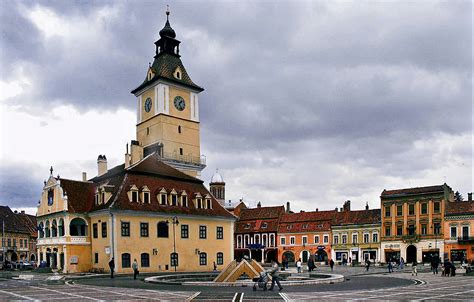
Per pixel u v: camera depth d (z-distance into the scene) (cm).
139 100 9212
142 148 8356
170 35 9112
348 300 2441
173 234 6725
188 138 8881
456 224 9138
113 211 6103
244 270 3928
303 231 11225
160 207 6700
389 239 9912
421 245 9494
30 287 3634
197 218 7125
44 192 7006
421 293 2858
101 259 6262
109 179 7081
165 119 8562
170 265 6638
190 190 7425
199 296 2734
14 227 11350
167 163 8262
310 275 4897
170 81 8706
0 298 2711
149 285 3750
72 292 3114
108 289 3366
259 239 11862
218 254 7381
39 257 6962
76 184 6962
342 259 10081
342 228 10662
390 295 2731
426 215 9519
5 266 7981
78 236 6456
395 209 9919
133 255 6244
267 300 2477
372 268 7656
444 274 5153
